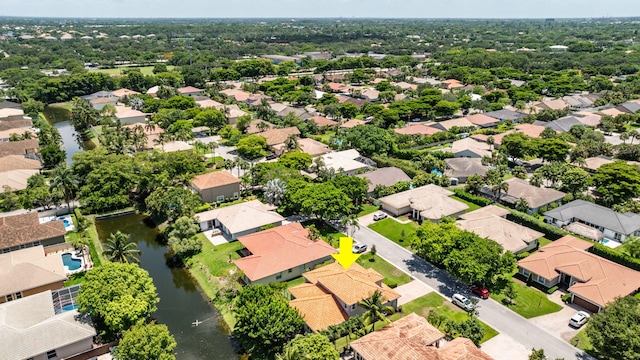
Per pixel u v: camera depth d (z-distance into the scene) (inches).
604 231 3722.9
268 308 2399.1
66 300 2755.9
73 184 4165.8
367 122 7121.1
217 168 5255.9
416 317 2485.2
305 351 2105.1
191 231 3565.5
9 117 7126.0
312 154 5497.1
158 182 4387.3
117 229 3993.6
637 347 2119.8
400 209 4131.4
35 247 3260.3
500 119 7303.2
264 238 3371.1
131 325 2474.2
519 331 2564.0
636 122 7101.4
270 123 7244.1
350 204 3809.1
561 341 2482.8
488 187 4537.4
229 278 3093.0
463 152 5565.9
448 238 3016.7
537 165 5364.2
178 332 2628.0
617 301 2412.6
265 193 4052.7
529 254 3383.4
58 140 6063.0
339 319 2529.5
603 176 4259.4
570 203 4072.3
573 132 6181.1
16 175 4667.8
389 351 2169.0
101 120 7273.6
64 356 2341.3
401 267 3262.8
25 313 2466.8
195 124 6678.2
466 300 2778.1
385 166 5305.1
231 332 2625.5
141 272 2696.9
